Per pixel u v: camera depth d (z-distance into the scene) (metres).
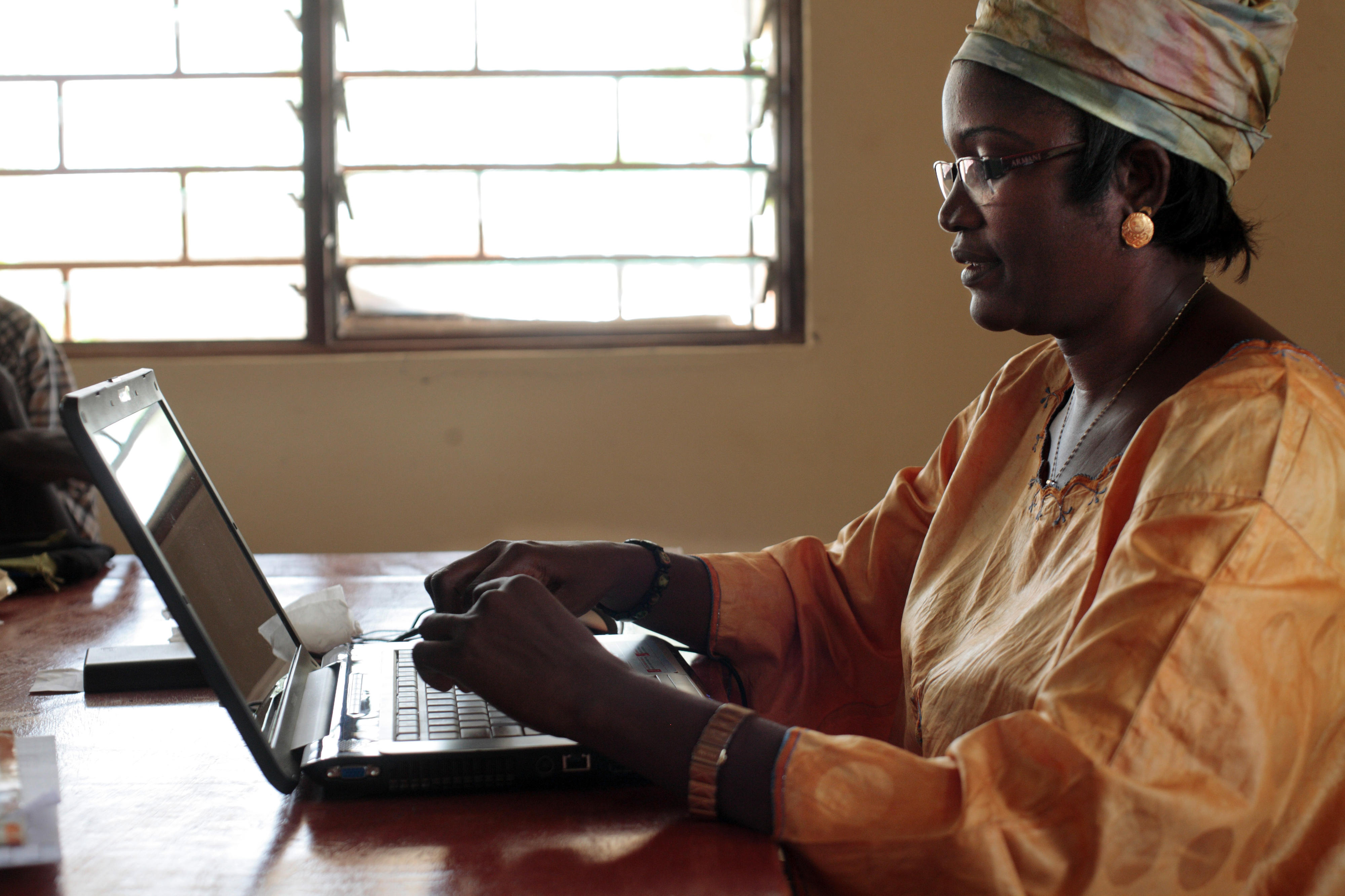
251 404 2.90
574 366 2.94
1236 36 0.77
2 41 2.90
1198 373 0.80
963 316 2.97
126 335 2.97
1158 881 0.61
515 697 0.75
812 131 2.93
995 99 0.82
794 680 1.19
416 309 3.01
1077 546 0.81
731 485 2.98
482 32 2.95
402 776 0.76
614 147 2.99
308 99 2.90
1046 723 0.64
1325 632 0.67
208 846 0.69
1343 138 2.95
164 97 2.92
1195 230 0.82
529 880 0.64
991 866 0.62
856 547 1.22
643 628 1.16
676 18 2.97
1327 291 2.99
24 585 1.55
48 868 0.66
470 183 2.98
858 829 0.65
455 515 2.95
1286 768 0.64
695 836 0.69
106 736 0.91
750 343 3.02
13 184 2.93
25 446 1.65
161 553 0.74
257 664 0.90
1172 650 0.63
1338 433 0.70
